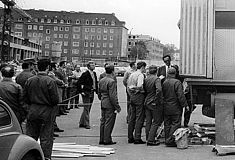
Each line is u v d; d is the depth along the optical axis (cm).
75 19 13762
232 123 835
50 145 678
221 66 888
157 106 875
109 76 902
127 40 14812
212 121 1245
